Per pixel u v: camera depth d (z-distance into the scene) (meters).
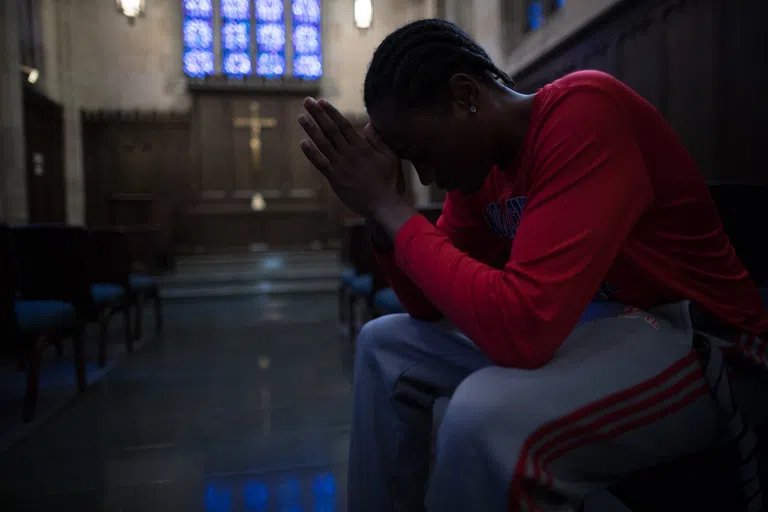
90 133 10.54
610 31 5.06
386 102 0.81
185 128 10.90
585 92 0.76
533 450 0.66
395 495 1.03
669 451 0.77
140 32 11.12
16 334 2.52
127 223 10.30
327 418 2.59
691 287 0.83
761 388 0.89
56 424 2.52
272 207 11.06
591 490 0.74
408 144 0.83
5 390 3.10
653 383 0.73
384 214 0.84
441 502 0.71
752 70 3.29
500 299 0.69
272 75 11.78
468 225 1.09
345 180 0.86
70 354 4.04
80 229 3.04
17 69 6.93
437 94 0.79
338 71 11.88
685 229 0.82
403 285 0.98
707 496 0.86
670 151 0.79
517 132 0.83
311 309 6.35
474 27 9.34
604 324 0.83
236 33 11.71
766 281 1.22
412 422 1.01
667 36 4.20
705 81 3.74
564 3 6.05
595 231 0.69
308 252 10.50
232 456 2.12
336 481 1.89
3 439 2.33
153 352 4.10
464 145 0.83
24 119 8.34
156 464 2.05
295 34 11.90
